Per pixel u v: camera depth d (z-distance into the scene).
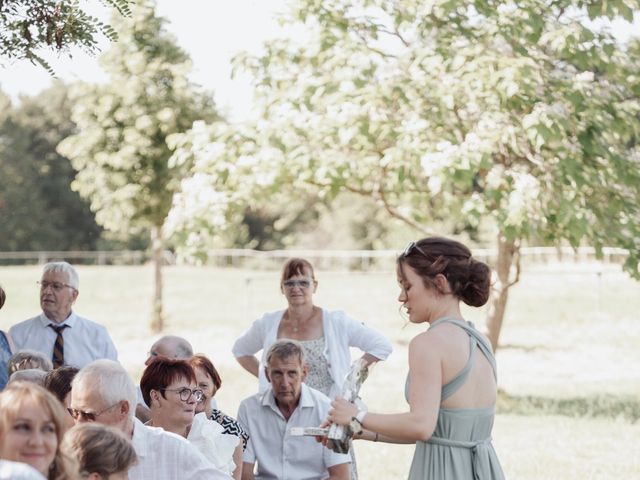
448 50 11.58
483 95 11.25
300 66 12.87
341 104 11.81
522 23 11.27
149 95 19.86
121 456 3.32
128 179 20.19
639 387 14.84
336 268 44.56
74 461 3.08
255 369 7.29
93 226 66.88
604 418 12.05
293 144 12.05
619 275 30.42
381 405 13.42
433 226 15.35
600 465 9.35
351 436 3.90
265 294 31.50
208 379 5.37
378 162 12.68
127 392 4.02
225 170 12.30
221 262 46.66
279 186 12.43
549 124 10.70
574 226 10.98
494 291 13.33
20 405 2.95
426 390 3.85
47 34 4.44
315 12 12.23
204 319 25.53
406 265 4.05
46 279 7.46
